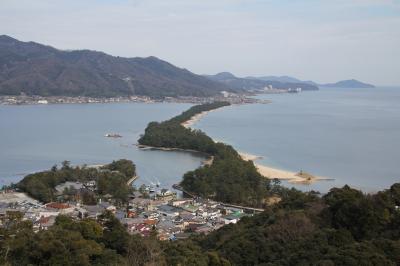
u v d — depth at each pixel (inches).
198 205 6427.2
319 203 3932.1
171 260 3068.4
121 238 3339.1
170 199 6806.1
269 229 3499.0
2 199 6451.8
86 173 7829.7
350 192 3833.7
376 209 3494.1
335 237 3120.1
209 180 7411.4
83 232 3314.5
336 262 2714.1
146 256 3147.1
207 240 3993.6
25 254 2974.9
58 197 6668.3
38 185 6747.1
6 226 3777.1
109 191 6845.5
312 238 3154.5
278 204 4569.4
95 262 2999.5
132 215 5698.8
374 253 2760.8
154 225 5147.6
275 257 3102.9
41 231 3373.5
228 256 3208.7
